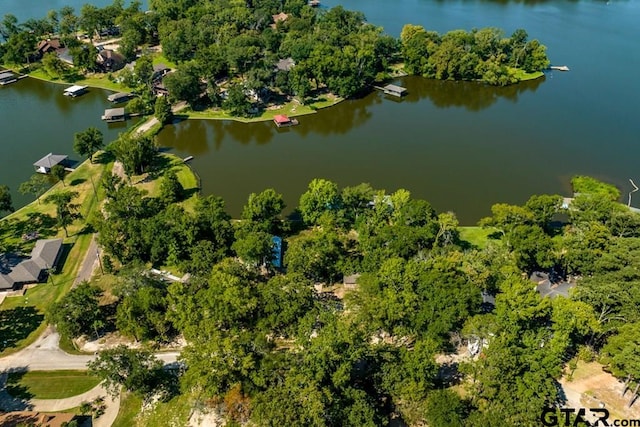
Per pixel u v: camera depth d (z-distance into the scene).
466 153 186.25
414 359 87.62
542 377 86.38
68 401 94.56
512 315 94.81
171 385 96.75
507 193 163.50
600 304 101.06
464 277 106.88
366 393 86.12
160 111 199.12
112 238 124.38
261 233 122.56
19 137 191.38
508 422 81.12
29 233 138.00
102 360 91.75
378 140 195.88
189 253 125.88
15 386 97.38
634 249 114.00
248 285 106.50
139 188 160.50
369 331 97.44
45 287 120.44
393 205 136.88
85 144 167.88
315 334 100.69
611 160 182.25
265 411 79.25
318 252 118.00
